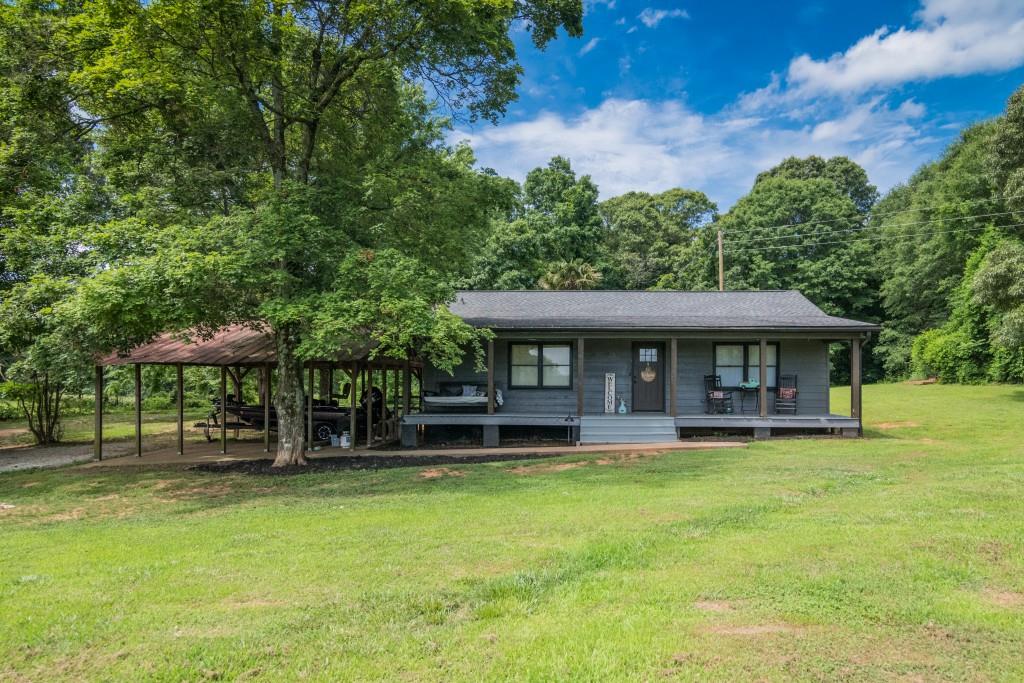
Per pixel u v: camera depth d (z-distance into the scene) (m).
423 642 3.39
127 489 9.94
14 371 15.27
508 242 30.52
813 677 2.89
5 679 3.06
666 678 2.91
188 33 9.51
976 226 29.22
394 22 10.34
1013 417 17.11
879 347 36.56
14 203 12.18
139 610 3.97
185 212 11.07
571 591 4.12
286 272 10.30
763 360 14.48
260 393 19.48
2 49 10.75
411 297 9.98
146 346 14.25
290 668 3.12
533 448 13.68
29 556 5.53
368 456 12.95
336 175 12.34
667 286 41.69
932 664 3.00
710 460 10.89
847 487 7.95
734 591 4.03
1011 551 4.74
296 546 5.59
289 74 11.67
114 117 11.74
